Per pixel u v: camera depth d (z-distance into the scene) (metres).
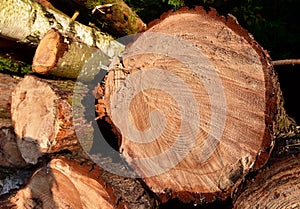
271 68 2.90
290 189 2.81
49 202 3.15
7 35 3.83
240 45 2.90
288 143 3.08
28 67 4.40
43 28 3.90
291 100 5.08
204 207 3.05
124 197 2.95
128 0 4.92
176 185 2.95
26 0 3.83
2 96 3.94
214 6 5.11
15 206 3.29
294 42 5.21
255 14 5.26
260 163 2.83
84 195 2.99
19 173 3.69
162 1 4.86
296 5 5.69
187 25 3.03
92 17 4.21
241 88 2.79
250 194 2.89
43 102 3.29
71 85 3.46
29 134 3.32
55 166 3.07
